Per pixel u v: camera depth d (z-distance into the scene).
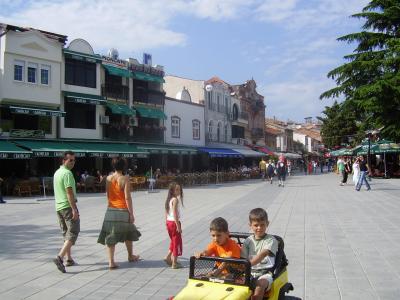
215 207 18.39
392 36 39.00
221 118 56.16
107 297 6.43
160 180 32.94
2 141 27.11
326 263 8.28
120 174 8.12
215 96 54.72
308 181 39.25
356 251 9.25
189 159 48.38
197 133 50.06
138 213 16.67
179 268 8.10
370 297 6.28
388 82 34.44
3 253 9.45
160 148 38.91
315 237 10.92
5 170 28.94
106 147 33.38
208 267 4.79
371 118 38.66
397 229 11.81
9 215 16.12
